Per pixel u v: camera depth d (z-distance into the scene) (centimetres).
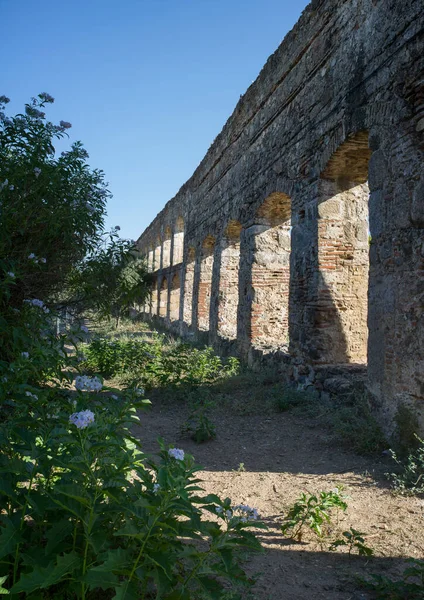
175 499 199
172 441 579
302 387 766
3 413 323
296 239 820
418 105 494
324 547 311
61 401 287
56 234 498
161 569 193
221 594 201
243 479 446
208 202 1506
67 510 212
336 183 745
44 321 426
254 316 1048
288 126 869
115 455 239
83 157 559
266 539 323
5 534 200
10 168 469
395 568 282
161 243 2522
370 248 575
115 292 634
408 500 377
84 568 188
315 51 758
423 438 458
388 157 544
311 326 751
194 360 973
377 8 581
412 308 488
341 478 436
